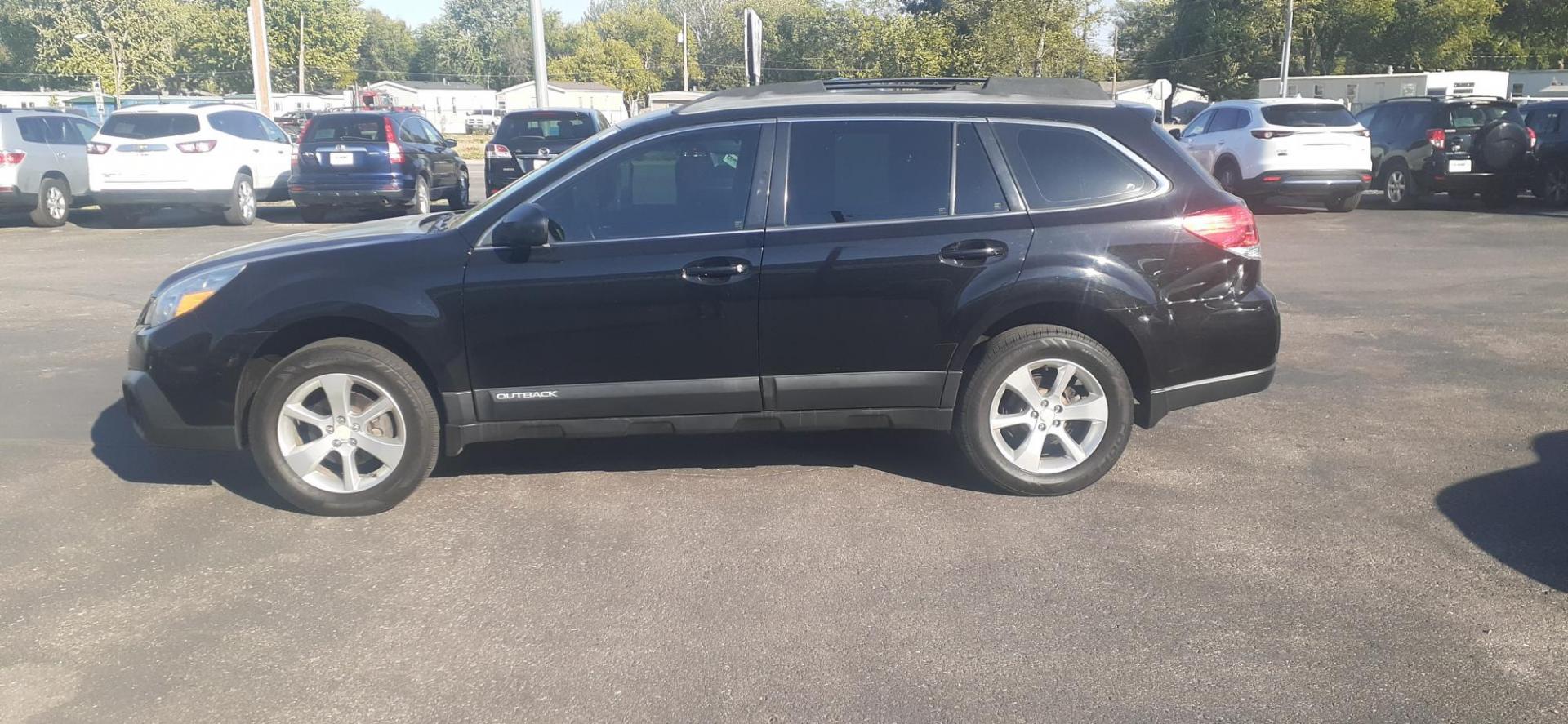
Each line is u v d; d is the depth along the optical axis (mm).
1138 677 3561
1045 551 4531
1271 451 5785
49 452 5918
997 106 5109
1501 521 4793
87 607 4113
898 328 4977
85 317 9555
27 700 3484
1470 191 17547
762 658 3701
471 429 5023
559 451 5887
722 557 4504
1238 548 4543
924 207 5004
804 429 5148
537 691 3516
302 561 4516
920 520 4871
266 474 4945
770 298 4918
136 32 46250
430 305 4863
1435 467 5500
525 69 103375
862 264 4914
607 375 4992
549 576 4344
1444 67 52219
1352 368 7480
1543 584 4184
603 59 87250
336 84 77500
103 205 16531
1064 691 3486
